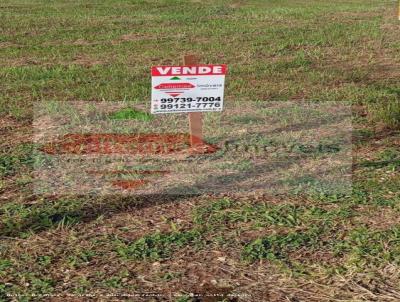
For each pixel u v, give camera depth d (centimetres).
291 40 1281
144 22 1548
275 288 409
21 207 516
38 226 486
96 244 461
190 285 411
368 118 751
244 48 1216
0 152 634
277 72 1006
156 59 1120
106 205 522
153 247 455
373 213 507
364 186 557
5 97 844
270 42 1274
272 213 507
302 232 476
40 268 430
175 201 529
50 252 450
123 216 504
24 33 1390
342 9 1831
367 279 417
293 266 432
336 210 512
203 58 1121
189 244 460
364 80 961
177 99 551
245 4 2011
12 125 723
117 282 414
